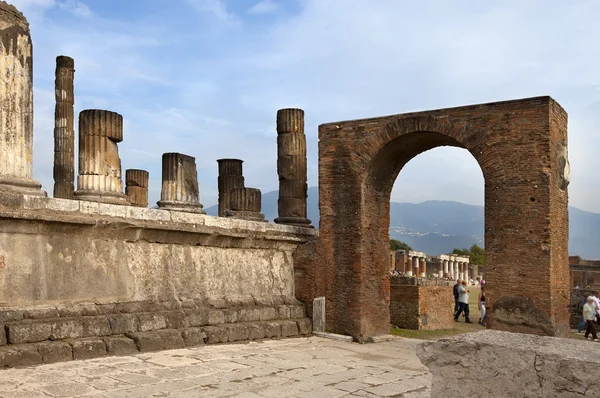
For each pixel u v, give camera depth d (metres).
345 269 16.00
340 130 16.38
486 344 5.72
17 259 10.48
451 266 65.88
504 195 13.95
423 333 18.72
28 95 10.98
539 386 5.32
